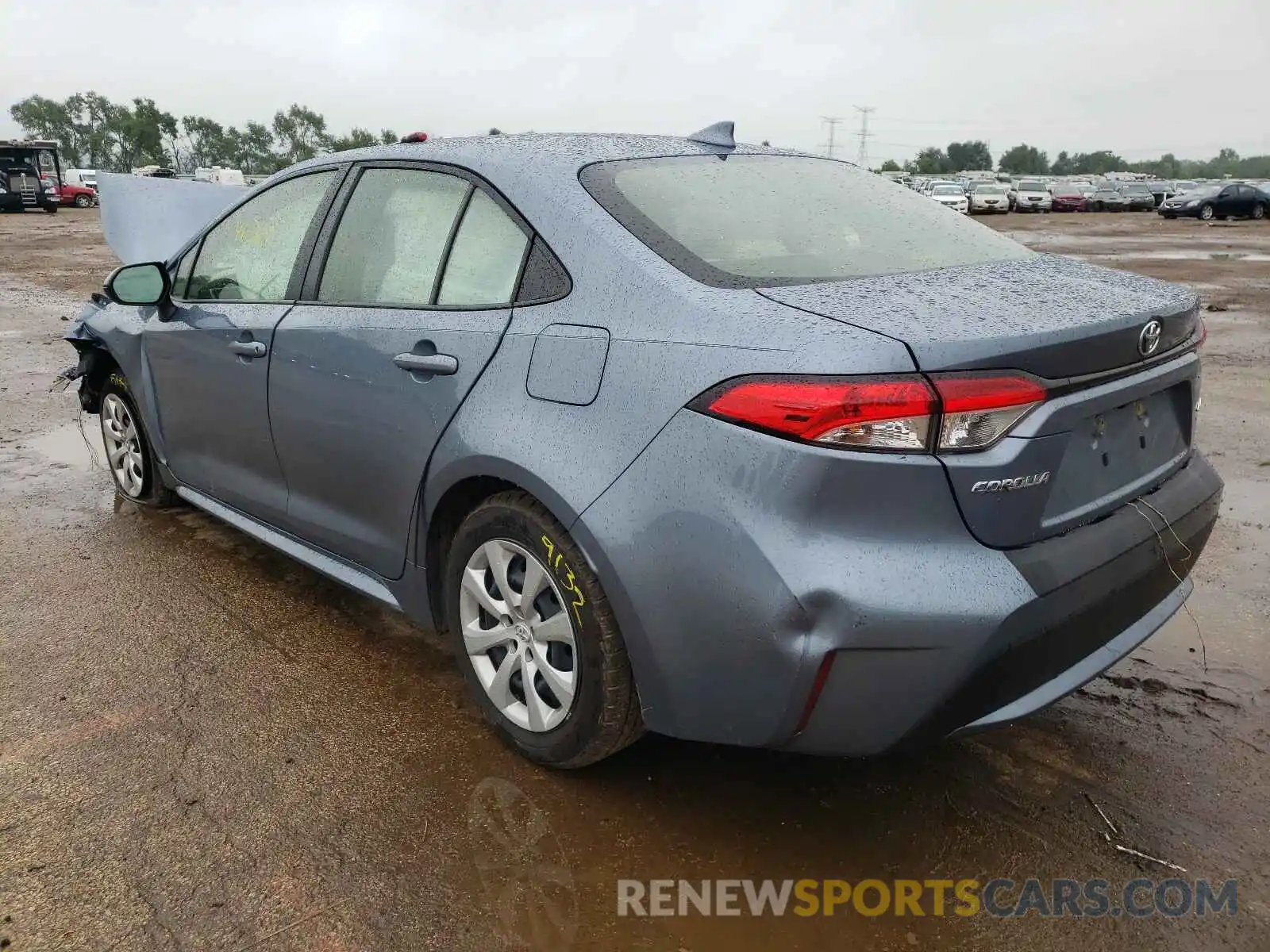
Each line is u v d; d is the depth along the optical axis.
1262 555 4.15
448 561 2.81
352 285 3.13
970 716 2.10
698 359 2.13
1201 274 16.73
